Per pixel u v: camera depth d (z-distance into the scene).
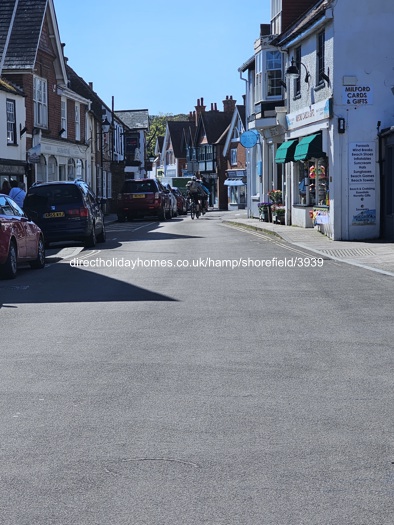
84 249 23.58
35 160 35.31
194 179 46.50
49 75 39.44
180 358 8.53
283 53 33.97
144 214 42.16
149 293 13.43
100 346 9.19
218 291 13.61
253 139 37.16
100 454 5.54
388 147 23.91
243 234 28.97
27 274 17.14
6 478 5.11
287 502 4.69
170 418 6.39
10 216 16.81
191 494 4.81
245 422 6.27
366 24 24.09
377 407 6.68
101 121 52.66
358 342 9.34
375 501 4.70
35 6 37.25
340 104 24.30
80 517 4.50
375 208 24.53
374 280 15.03
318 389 7.27
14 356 8.71
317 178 27.86
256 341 9.42
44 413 6.55
